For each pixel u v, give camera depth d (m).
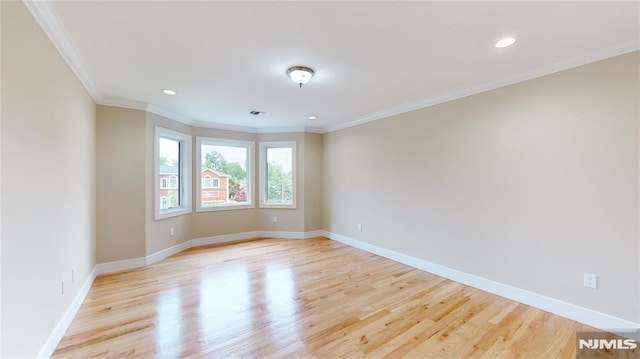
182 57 2.24
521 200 2.62
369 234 4.46
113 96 3.29
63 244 2.09
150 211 3.76
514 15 1.68
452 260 3.23
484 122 2.91
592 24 1.77
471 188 3.03
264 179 5.54
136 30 1.83
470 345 1.96
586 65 2.21
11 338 1.41
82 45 2.03
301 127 5.34
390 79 2.76
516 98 2.65
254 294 2.80
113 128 3.40
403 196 3.86
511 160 2.69
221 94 3.23
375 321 2.28
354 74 2.62
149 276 3.28
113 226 3.42
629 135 2.03
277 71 2.54
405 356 1.84
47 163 1.81
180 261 3.90
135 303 2.57
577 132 2.27
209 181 5.05
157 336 2.04
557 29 1.83
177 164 4.59
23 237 1.52
